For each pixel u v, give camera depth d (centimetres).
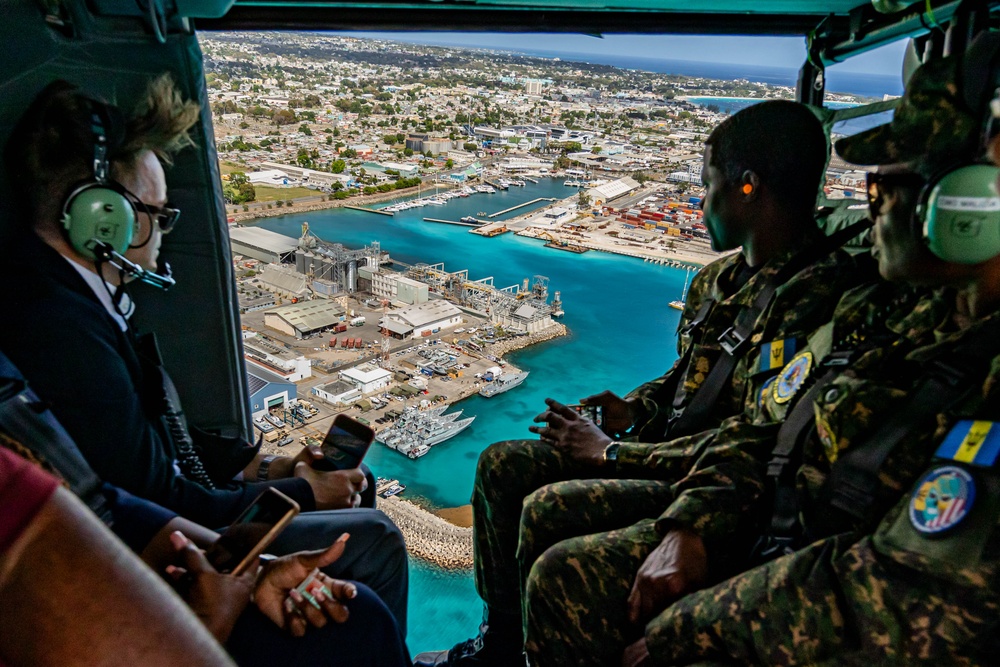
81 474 76
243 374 155
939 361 76
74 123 88
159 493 96
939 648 65
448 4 145
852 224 122
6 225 110
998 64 66
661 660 84
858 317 100
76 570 27
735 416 113
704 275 147
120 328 97
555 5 145
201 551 78
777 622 75
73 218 90
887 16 135
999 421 67
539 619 99
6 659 27
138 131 96
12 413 69
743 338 119
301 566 80
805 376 100
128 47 124
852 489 80
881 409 81
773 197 117
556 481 128
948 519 65
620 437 141
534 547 114
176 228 140
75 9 116
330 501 111
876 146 73
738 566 99
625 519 113
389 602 107
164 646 28
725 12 154
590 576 98
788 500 93
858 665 71
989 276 73
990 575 62
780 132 115
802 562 77
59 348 86
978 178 66
